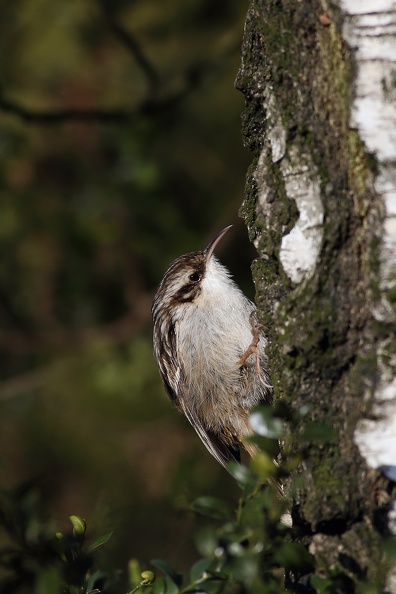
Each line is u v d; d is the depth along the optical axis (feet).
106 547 20.38
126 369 42.86
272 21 16.34
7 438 45.16
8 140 40.68
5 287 43.62
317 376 15.55
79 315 44.50
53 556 15.61
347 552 14.87
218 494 38.37
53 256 42.83
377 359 14.55
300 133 15.90
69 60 42.52
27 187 42.01
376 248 14.60
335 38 15.25
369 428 14.56
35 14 42.50
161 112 40.19
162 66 42.22
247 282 42.70
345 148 15.16
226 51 39.09
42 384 43.78
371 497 14.62
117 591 18.02
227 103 42.24
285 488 15.93
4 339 43.80
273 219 16.58
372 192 14.70
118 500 39.32
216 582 14.19
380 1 14.66
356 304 15.02
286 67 16.11
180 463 39.60
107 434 42.78
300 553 14.07
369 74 14.71
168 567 15.55
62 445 43.37
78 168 42.29
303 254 15.79
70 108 41.81
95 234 42.14
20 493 16.44
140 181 41.50
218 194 42.91
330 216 15.42
